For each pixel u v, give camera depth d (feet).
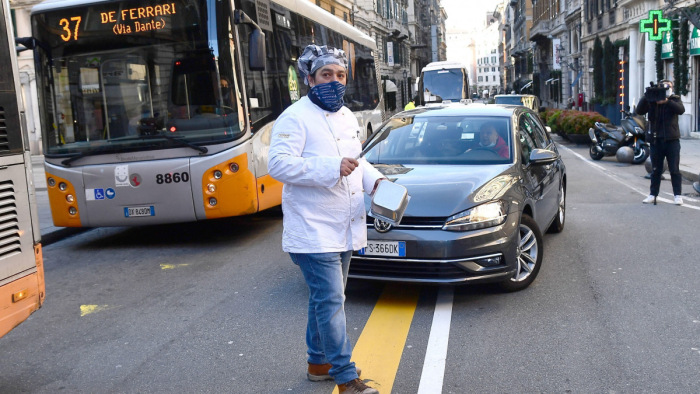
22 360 15.90
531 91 249.75
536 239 19.56
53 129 27.86
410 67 261.03
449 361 14.30
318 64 11.73
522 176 20.20
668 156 33.14
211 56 26.71
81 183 27.58
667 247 24.22
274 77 31.76
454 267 17.40
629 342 15.08
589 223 29.27
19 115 13.07
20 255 12.96
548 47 206.59
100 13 27.37
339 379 11.95
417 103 110.01
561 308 17.62
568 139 79.92
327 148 11.72
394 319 17.19
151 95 27.09
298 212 11.68
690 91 76.38
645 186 41.14
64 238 33.09
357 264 18.10
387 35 204.74
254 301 19.60
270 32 31.81
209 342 16.30
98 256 28.02
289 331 16.78
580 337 15.48
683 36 75.97
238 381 13.80
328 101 11.73
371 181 12.35
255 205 27.84
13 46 13.08
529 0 272.10
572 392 12.61
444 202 17.75
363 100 53.26
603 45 122.72
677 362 13.87
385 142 22.52
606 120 73.05
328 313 11.84
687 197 36.29
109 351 16.16
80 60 27.61
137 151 27.17
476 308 17.83
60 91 27.78
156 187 27.02
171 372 14.53
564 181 27.66
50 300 21.31
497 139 21.53
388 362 14.37
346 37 48.26
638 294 18.69
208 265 24.85
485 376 13.47
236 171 26.81
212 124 26.78
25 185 13.17
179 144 26.78
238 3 27.96
